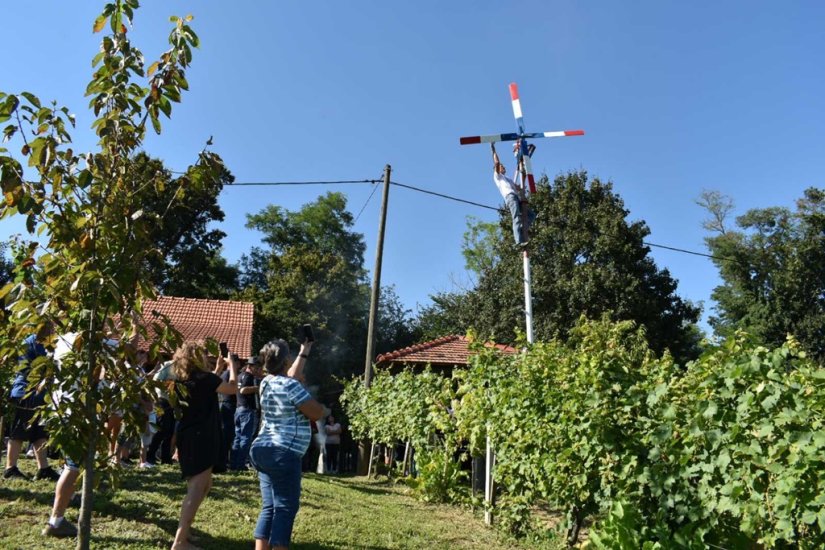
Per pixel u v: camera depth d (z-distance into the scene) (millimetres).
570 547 7031
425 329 47094
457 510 9648
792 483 4074
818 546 4148
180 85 4141
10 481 6871
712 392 4758
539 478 7137
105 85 3967
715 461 4699
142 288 3861
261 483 5195
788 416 4160
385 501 9953
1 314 3965
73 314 3766
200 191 4176
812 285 37281
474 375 9031
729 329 5012
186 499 5441
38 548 5012
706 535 5023
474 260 47812
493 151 11781
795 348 4434
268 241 53844
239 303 26078
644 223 29375
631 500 5664
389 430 13188
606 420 6043
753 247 41594
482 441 8961
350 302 41812
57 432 3701
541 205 30625
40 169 3688
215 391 5641
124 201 3867
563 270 28828
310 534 6879
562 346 7840
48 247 3818
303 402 5066
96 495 6816
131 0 4035
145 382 3980
